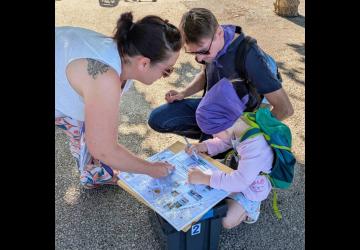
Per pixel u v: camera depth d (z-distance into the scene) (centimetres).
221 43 219
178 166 223
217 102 203
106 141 191
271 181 216
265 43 452
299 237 233
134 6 548
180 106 276
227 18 512
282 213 248
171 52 184
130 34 182
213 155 241
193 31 212
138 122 328
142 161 206
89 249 226
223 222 221
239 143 208
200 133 282
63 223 240
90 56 186
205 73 258
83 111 212
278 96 227
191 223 187
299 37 467
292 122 324
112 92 185
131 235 234
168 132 284
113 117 188
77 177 274
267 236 234
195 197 201
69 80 194
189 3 558
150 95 363
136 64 188
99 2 562
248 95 231
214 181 204
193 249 206
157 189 206
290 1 513
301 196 259
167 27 183
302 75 387
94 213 248
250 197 216
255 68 220
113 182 264
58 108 214
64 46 196
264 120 206
